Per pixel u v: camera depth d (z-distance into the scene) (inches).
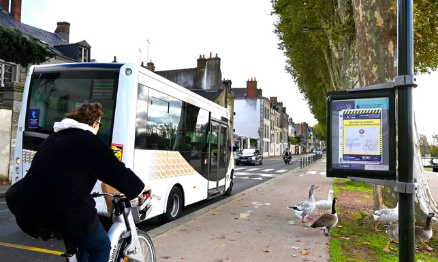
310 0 663.1
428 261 194.4
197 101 354.3
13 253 209.3
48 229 97.7
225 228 265.1
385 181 134.2
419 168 267.7
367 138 143.0
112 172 99.4
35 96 262.4
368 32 271.0
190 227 266.8
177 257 194.7
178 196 312.7
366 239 239.5
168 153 291.7
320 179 703.1
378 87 141.0
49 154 97.5
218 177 423.5
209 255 199.5
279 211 341.7
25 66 697.6
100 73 244.5
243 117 2330.2
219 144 425.4
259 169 1060.5
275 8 735.7
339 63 692.1
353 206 382.9
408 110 115.9
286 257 198.7
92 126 109.8
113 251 114.0
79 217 96.1
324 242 231.0
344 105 148.6
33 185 94.7
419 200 258.4
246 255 201.0
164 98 284.2
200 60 1517.0
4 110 521.0
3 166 522.3
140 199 123.3
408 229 115.0
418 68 597.9
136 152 241.4
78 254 108.3
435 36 528.1
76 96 248.7
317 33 703.7
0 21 853.8
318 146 6250.0
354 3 288.0
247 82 2336.4
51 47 898.7
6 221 293.1
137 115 243.4
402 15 117.0
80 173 97.7
